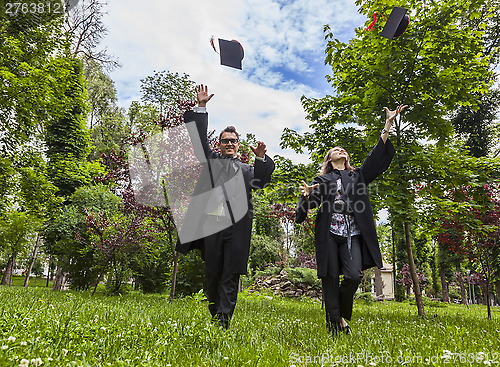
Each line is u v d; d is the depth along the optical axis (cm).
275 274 2109
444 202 704
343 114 830
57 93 1069
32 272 5319
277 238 2436
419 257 3847
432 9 731
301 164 863
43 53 1038
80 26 1853
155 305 673
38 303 500
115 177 862
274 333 324
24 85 938
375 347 260
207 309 344
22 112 1014
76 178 1808
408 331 378
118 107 3117
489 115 1788
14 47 932
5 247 2123
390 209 711
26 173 1113
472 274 2333
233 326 332
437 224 804
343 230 378
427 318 657
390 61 722
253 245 2292
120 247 1120
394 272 3394
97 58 1992
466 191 746
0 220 1288
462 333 341
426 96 780
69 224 1416
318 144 888
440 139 773
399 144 764
